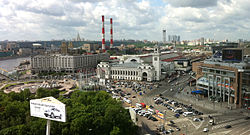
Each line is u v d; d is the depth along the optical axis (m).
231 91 196.25
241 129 142.00
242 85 188.75
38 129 115.62
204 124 151.25
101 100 176.50
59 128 119.75
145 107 194.88
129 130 132.50
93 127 125.31
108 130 127.50
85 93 189.75
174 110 179.88
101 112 146.38
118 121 131.88
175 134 134.38
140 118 166.12
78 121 119.44
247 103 187.62
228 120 158.38
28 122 132.25
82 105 150.88
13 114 145.38
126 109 162.50
